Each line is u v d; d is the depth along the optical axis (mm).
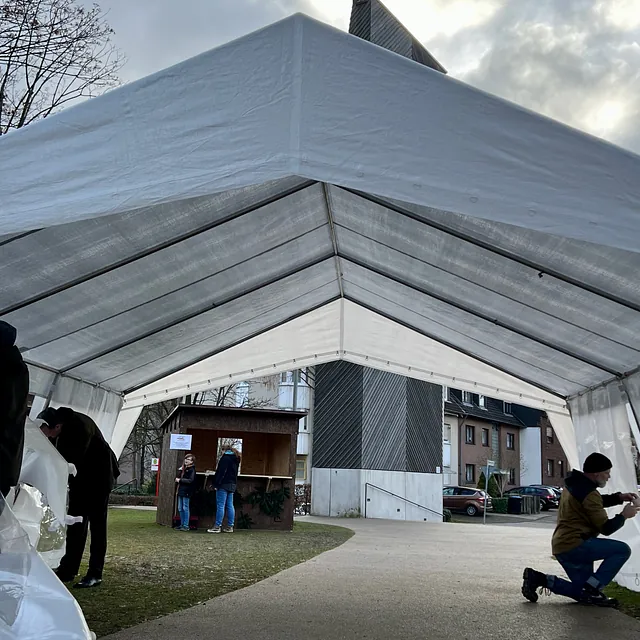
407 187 3914
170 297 7855
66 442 6727
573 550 6938
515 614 6387
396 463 28578
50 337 7773
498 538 17109
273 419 15586
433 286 7973
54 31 18109
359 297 10023
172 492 15273
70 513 7070
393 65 4004
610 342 7230
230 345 10805
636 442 7812
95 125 4070
